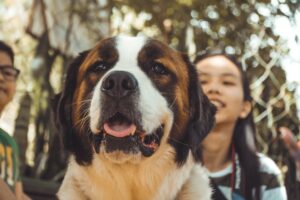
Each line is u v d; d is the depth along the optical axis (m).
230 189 1.01
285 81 1.43
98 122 0.73
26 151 1.35
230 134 1.03
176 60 0.83
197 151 0.87
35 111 1.38
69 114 0.83
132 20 1.63
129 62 0.78
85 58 0.83
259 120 1.37
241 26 1.53
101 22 1.47
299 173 1.14
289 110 1.41
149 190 0.81
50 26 1.44
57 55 1.44
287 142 1.01
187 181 0.83
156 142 0.77
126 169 0.78
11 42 1.68
